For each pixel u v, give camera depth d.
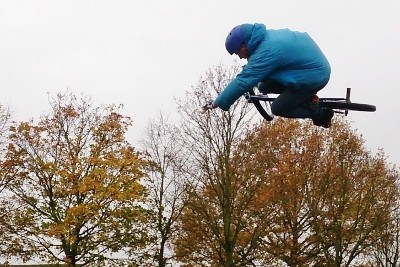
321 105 5.46
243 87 4.55
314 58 4.66
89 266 23.61
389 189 24.16
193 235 23.02
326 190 22.08
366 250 24.09
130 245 24.00
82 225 23.33
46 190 24.23
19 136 24.75
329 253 21.25
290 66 4.64
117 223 23.69
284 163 22.70
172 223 25.25
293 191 21.75
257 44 4.66
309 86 4.72
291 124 24.31
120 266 24.08
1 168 24.19
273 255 21.55
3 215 23.91
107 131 25.64
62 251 23.50
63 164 24.22
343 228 21.98
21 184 24.31
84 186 22.94
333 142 23.75
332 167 22.61
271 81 4.95
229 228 21.27
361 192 22.33
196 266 23.31
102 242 23.73
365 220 22.86
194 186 22.67
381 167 23.61
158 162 26.48
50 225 23.30
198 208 21.86
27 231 23.61
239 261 21.41
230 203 21.56
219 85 23.08
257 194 22.00
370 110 5.44
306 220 22.19
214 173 22.31
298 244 21.72
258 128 23.41
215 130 22.36
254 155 22.72
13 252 23.23
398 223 24.64
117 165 24.12
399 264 24.98
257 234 21.56
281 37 4.61
